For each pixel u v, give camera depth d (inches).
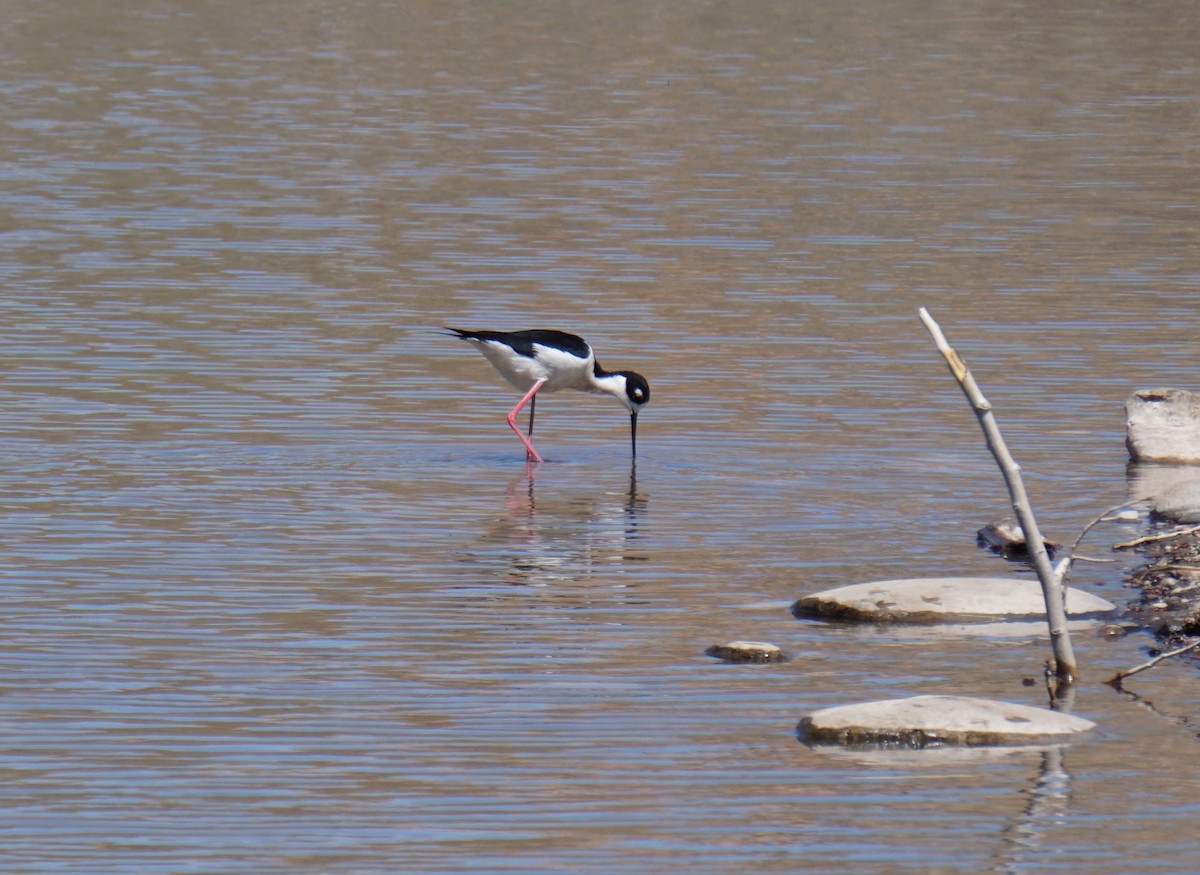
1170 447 641.6
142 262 927.7
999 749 394.6
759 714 413.1
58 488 584.7
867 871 336.5
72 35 1722.4
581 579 509.7
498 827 353.1
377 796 366.6
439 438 663.8
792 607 490.0
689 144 1288.1
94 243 967.6
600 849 344.5
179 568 511.5
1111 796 370.0
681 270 936.3
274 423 670.5
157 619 469.4
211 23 1818.4
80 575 502.9
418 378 741.3
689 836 350.3
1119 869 338.0
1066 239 1016.9
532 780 374.9
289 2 1956.2
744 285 905.5
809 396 717.9
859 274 931.3
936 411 699.4
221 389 711.7
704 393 721.6
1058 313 851.4
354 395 713.0
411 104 1428.4
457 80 1539.1
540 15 1903.3
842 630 473.1
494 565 520.7
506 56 1660.9
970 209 1093.8
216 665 437.7
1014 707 409.4
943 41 1754.4
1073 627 477.7
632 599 493.7
